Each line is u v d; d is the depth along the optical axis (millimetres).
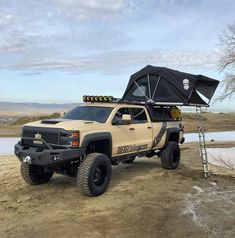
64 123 7758
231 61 32094
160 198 7691
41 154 7410
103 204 7195
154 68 11008
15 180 9438
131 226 5938
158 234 5566
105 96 9344
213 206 7117
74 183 8992
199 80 10555
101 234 5566
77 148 7457
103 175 8016
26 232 5629
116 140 8617
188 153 17062
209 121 49062
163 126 10648
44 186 8688
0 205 7125
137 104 10109
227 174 11266
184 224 6020
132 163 12531
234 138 29109
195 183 9281
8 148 19484
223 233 5594
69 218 6336
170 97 10633
